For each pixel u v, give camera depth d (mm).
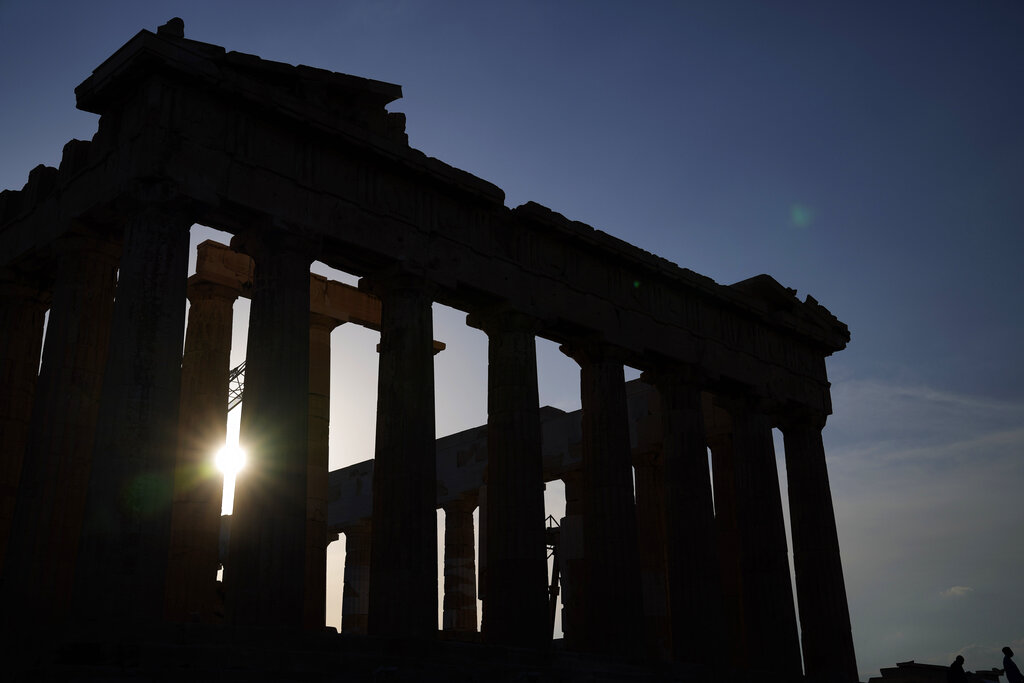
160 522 26188
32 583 28312
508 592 34688
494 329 37688
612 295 41188
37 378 33531
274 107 31125
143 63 28750
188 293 38750
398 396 33031
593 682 32594
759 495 45500
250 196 30422
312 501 38969
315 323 41781
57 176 33969
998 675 53844
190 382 37469
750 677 40188
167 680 22875
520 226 38438
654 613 50906
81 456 30031
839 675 45688
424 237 34844
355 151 33375
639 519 53344
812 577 47844
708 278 45312
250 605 27953
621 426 39812
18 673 22484
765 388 47281
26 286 34562
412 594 31172
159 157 28375
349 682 26109
